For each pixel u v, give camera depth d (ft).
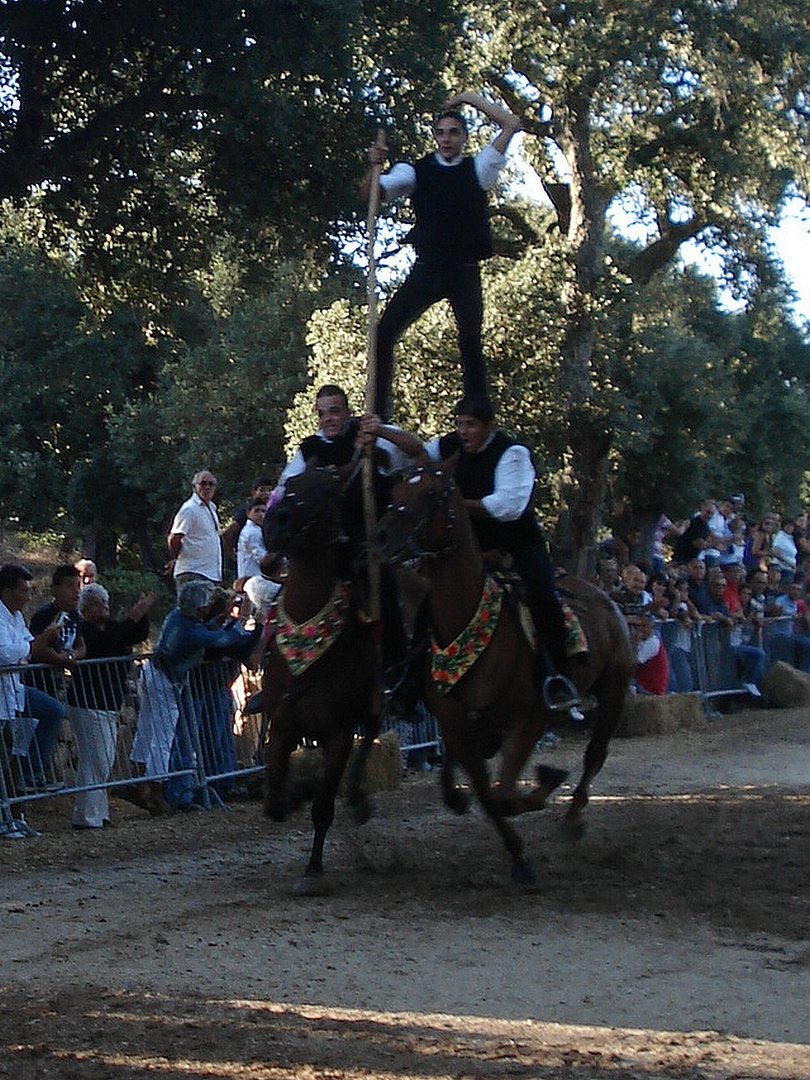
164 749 39.14
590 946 23.77
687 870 30.07
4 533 114.32
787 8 80.23
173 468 97.71
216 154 59.77
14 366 101.86
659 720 55.11
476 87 78.02
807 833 34.42
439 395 68.95
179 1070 17.72
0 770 35.76
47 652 36.99
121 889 29.32
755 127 83.51
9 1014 20.21
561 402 73.56
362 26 58.59
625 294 78.33
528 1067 17.75
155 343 107.96
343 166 59.82
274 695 28.32
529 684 27.27
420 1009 20.36
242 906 27.22
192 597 39.52
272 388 91.97
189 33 55.52
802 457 127.24
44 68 58.59
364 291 95.86
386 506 28.60
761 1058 18.12
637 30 75.77
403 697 28.71
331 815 28.53
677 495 99.71
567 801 39.91
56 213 63.77
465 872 30.30
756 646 65.62
